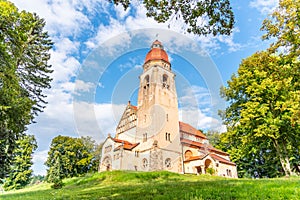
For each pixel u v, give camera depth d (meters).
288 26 10.67
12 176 43.38
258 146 20.39
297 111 11.91
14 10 13.78
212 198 6.30
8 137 17.14
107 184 16.12
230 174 31.73
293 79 14.38
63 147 43.12
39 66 23.66
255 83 17.31
